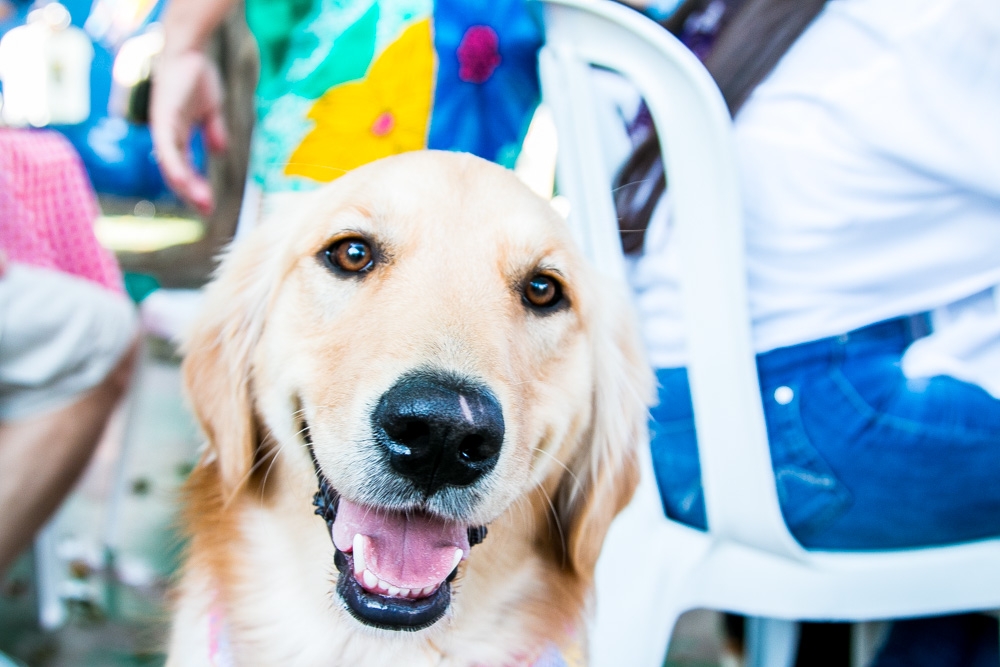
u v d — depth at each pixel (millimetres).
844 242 1494
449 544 1452
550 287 1587
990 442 1457
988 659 1926
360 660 1693
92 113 10625
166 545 3051
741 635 2369
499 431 1328
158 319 3121
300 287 1562
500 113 2025
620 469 1686
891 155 1436
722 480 1564
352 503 1454
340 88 1943
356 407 1355
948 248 1473
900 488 1496
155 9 9672
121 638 2549
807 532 1550
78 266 2361
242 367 1662
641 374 1667
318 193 1665
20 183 2154
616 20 1490
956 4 1386
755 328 1564
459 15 1947
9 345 2084
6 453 2180
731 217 1475
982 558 1556
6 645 2486
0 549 2211
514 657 1731
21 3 10469
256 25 2031
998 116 1385
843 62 1478
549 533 1752
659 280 1647
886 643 2039
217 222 4871
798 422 1523
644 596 1653
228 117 4680
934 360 1481
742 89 1536
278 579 1699
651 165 1626
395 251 1507
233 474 1683
